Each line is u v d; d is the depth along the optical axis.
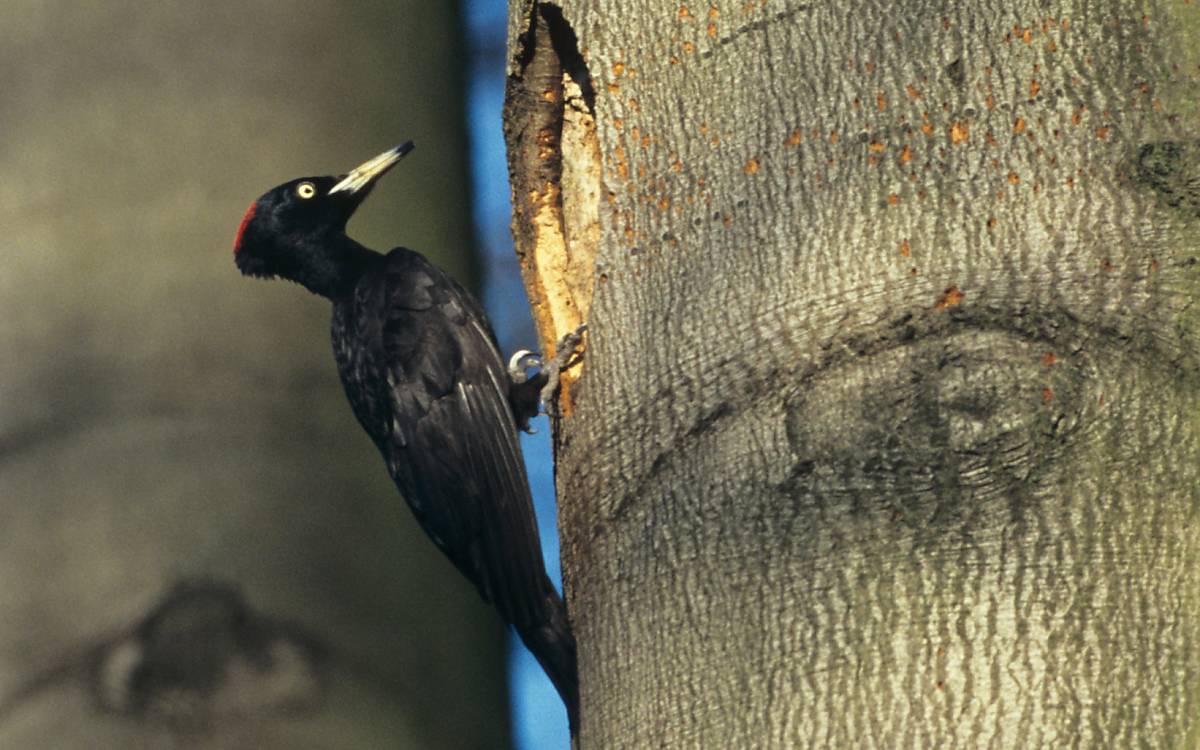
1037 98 7.15
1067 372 6.74
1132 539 6.49
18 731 6.54
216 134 7.93
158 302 7.48
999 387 6.70
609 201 8.15
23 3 8.07
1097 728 6.17
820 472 6.80
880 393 6.82
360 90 8.54
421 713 7.05
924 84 7.27
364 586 7.18
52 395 7.24
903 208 7.11
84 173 7.71
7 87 7.92
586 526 7.74
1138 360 6.76
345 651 6.91
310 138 8.18
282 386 7.48
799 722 6.46
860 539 6.64
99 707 6.55
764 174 7.49
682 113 7.94
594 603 7.54
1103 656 6.29
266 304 7.70
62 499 6.97
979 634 6.36
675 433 7.34
